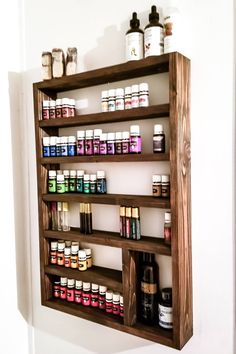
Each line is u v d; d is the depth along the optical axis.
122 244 0.88
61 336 1.20
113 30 0.99
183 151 0.80
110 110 0.92
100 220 1.05
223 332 0.83
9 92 1.23
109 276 0.97
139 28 0.88
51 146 1.05
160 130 0.84
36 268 1.26
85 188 1.01
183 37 0.85
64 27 1.11
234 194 0.80
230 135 0.80
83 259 1.02
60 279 1.11
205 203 0.84
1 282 1.21
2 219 1.21
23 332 1.29
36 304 1.27
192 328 0.87
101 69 0.90
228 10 0.79
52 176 1.07
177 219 0.77
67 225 1.08
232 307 0.81
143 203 0.84
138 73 0.89
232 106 0.79
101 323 0.94
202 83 0.83
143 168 0.95
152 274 0.89
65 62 1.04
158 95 0.90
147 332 0.84
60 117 1.03
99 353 1.09
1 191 1.20
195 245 0.86
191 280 0.86
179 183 0.78
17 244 1.27
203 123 0.83
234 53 0.79
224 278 0.82
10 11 1.22
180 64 0.78
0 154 1.20
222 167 0.81
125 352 1.02
